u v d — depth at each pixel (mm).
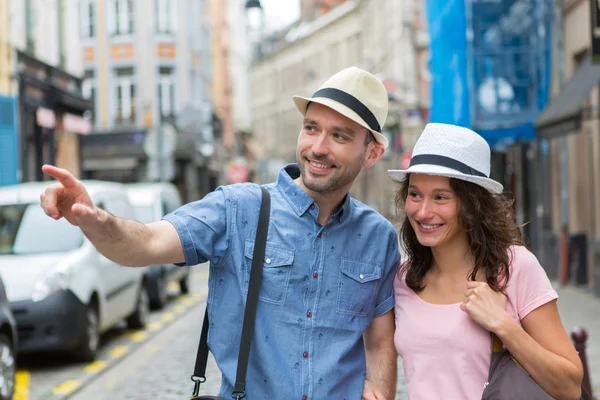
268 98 70000
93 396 6828
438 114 16453
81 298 7648
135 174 30953
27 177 18453
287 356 2482
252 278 2484
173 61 32469
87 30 32375
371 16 45625
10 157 16906
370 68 45625
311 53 60312
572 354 2543
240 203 2551
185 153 31891
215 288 2551
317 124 2549
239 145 51812
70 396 6809
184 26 32656
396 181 2822
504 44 15750
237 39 53938
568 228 14062
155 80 32125
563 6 14570
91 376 7512
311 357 2508
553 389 2477
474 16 15828
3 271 7488
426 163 2662
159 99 32344
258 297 2492
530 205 16828
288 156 64750
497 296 2564
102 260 8555
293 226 2562
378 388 2727
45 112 19781
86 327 7832
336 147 2521
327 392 2498
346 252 2627
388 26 39500
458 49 15859
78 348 7859
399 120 30547
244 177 32312
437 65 16391
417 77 37062
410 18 36906
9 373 6348
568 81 13312
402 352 2699
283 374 2469
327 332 2547
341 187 2570
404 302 2754
